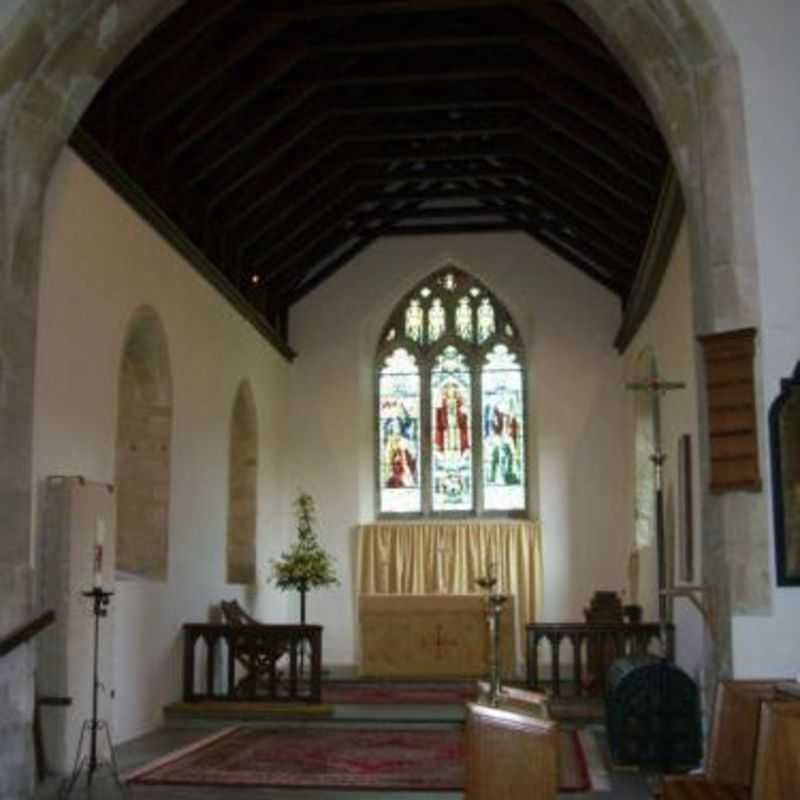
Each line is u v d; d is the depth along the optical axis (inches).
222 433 536.1
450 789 308.2
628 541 637.9
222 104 431.5
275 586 608.4
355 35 424.2
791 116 253.9
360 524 666.8
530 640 477.4
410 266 683.4
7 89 277.0
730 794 193.8
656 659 358.9
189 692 464.8
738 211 252.1
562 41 406.9
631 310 596.1
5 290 277.4
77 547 344.2
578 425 662.5
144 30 299.9
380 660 563.5
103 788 311.3
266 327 612.4
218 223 525.7
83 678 346.6
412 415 690.8
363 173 581.3
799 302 248.2
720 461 248.8
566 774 334.0
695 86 262.5
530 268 677.3
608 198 532.1
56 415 350.6
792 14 256.7
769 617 242.1
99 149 370.9
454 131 513.3
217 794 302.8
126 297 410.3
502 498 680.4
